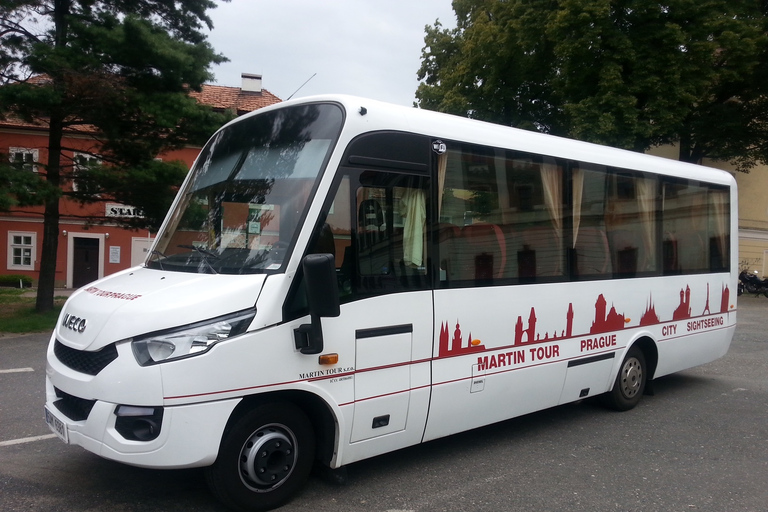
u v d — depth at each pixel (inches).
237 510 160.7
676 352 307.4
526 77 969.5
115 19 557.6
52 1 567.8
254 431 160.9
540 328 232.8
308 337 162.1
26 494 175.8
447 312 198.7
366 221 179.3
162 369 144.8
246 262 169.0
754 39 813.2
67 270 1168.2
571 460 220.5
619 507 181.8
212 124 585.3
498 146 222.7
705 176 331.6
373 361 178.5
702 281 323.9
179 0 621.0
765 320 674.8
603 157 269.6
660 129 802.8
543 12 892.6
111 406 146.7
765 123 962.1
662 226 300.2
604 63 800.3
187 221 198.4
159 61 552.1
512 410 225.0
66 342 163.6
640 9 783.7
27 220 1154.7
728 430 262.4
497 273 217.9
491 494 187.5
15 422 245.9
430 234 195.9
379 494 183.6
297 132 186.9
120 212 653.3
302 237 164.7
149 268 191.8
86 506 168.2
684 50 807.7
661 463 220.1
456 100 980.6
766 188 1251.8
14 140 1049.5
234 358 151.5
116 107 549.3
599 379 265.3
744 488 199.0
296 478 169.8
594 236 261.7
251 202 181.0
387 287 182.7
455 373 201.5
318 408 174.6
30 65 521.3
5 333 494.3
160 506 169.2
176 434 145.1
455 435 247.1
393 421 185.3
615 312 269.3
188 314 149.9
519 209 229.0
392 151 187.5
